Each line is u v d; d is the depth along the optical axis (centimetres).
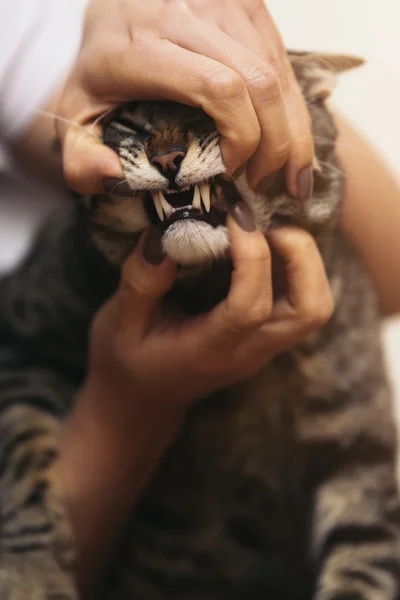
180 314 50
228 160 41
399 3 55
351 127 59
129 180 45
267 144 41
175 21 40
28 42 57
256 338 47
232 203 45
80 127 42
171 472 61
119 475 54
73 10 60
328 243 55
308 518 61
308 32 53
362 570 56
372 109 64
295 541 62
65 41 57
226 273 48
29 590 54
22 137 59
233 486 62
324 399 59
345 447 60
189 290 50
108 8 43
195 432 59
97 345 51
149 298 47
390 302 66
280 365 58
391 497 60
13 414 61
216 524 62
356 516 58
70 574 55
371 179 60
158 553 63
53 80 56
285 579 62
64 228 67
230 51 39
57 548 55
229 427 59
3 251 74
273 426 59
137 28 41
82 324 63
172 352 48
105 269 56
